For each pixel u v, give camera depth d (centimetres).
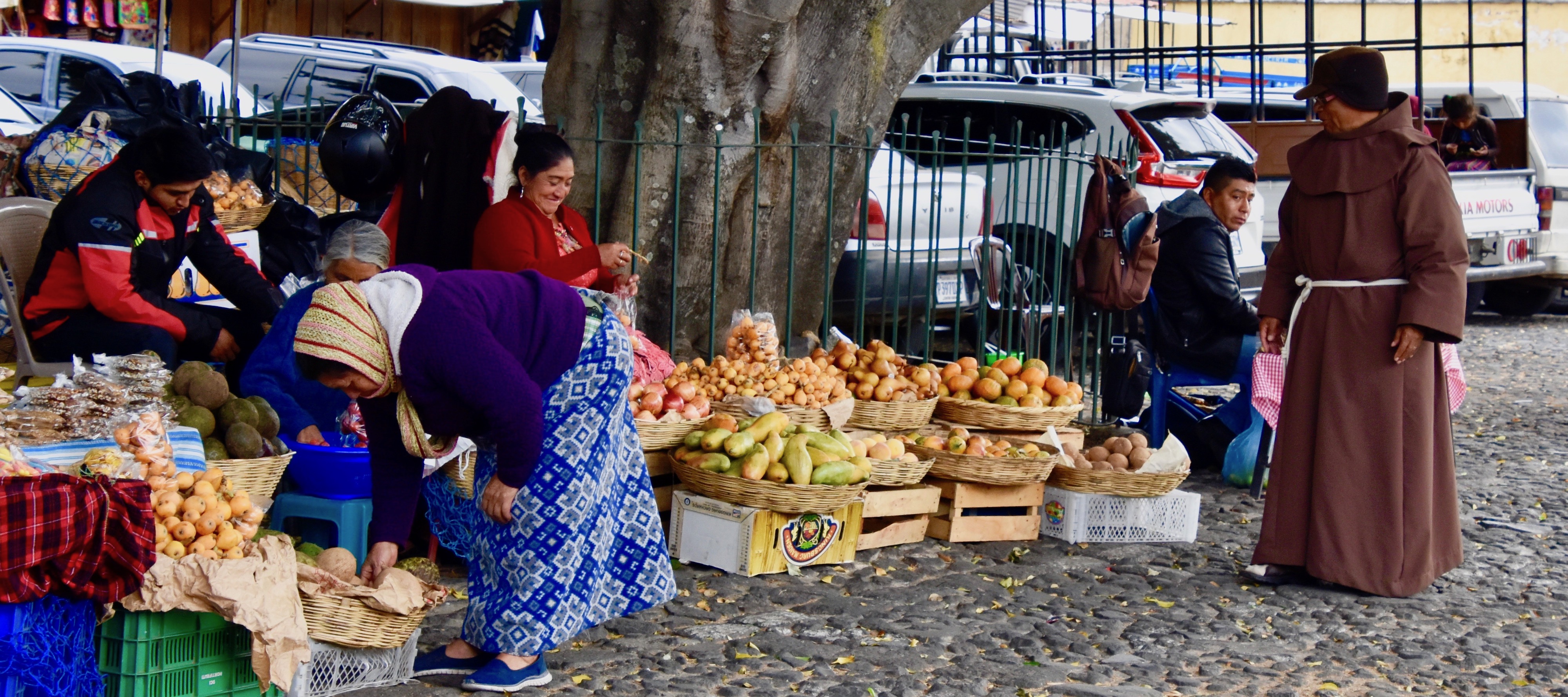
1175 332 709
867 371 597
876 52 652
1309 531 511
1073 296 755
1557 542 601
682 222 616
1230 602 498
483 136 520
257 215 625
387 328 322
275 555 344
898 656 421
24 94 977
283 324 465
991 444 569
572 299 357
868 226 775
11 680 302
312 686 357
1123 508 573
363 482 439
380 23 1595
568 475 360
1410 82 2655
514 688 371
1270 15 2627
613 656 407
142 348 484
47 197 598
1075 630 458
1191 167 969
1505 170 1308
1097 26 2023
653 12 605
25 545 296
